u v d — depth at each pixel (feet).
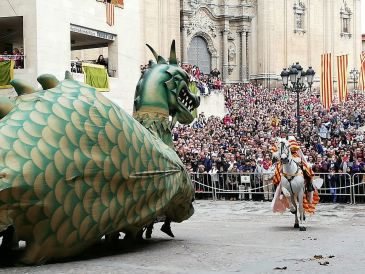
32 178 35.24
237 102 189.57
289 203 58.80
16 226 35.60
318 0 265.54
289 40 255.70
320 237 51.93
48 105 37.52
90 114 38.58
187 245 46.98
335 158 89.92
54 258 37.78
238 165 96.02
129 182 40.22
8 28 113.09
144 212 41.88
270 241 49.39
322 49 266.36
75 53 162.30
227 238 51.60
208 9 241.14
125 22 125.59
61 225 36.68
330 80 128.16
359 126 163.43
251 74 249.55
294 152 59.00
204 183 96.37
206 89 167.32
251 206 85.30
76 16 110.83
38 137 36.19
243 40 247.70
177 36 214.69
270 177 92.53
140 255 41.91
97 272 35.32
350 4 275.39
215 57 245.45
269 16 247.70
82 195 37.37
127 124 40.81
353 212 75.61
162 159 43.75
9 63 98.68
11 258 39.04
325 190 88.48
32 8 100.63
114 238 47.39
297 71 110.01
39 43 100.99
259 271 35.83
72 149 37.06
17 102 38.11
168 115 49.01
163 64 49.85
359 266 37.42
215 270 36.19
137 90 48.96
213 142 117.29
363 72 158.30
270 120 159.63
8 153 35.19
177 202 47.75
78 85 40.19
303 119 160.76
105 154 38.63
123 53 124.98
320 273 35.27
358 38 278.05
